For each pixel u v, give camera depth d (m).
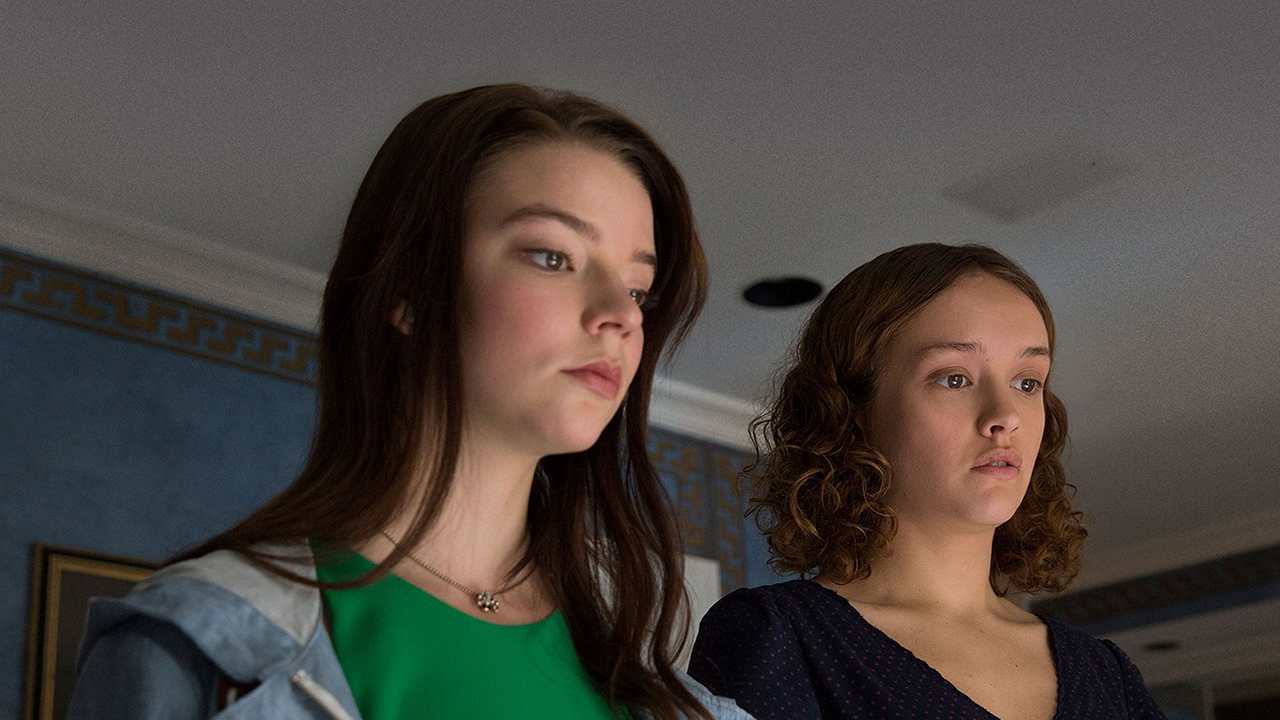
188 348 3.39
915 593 1.52
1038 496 1.68
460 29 2.64
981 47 2.76
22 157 3.01
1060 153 3.15
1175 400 4.73
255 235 3.36
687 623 1.18
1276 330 4.18
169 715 0.81
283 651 0.85
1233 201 3.40
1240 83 2.93
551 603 1.12
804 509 1.56
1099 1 2.64
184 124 2.91
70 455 3.12
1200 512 6.13
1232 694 7.46
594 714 1.04
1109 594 6.74
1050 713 1.46
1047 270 3.73
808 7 2.61
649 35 2.67
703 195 3.24
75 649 2.99
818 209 3.33
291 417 3.53
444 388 1.00
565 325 1.00
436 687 0.92
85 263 3.26
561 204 1.03
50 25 2.60
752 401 4.41
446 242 1.02
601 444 1.18
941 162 3.15
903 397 1.54
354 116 2.89
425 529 0.98
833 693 1.41
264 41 2.66
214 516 3.31
